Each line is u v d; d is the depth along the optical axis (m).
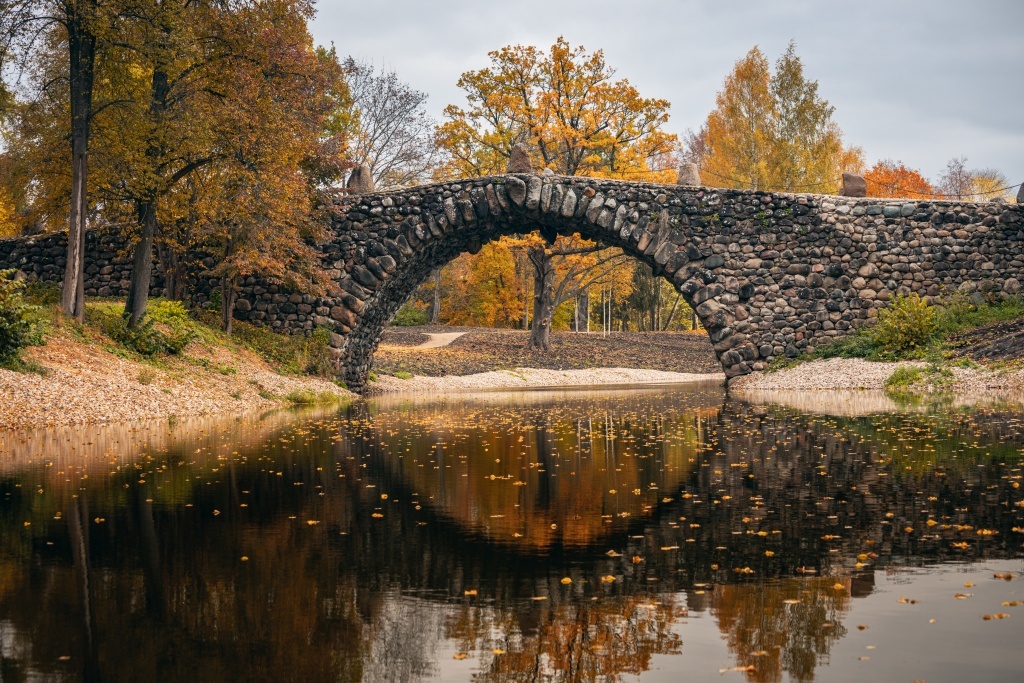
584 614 4.88
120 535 6.99
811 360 27.97
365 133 47.56
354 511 7.96
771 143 49.28
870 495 8.09
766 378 27.36
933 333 26.61
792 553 6.06
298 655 4.34
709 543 6.44
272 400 22.69
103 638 4.60
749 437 13.11
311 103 26.91
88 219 25.20
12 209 32.41
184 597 5.29
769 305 28.33
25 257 29.89
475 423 17.03
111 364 19.58
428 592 5.35
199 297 28.94
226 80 23.14
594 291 64.25
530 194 28.08
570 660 4.21
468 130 43.84
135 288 22.58
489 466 10.84
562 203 28.11
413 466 10.87
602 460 11.18
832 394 22.09
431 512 7.90
